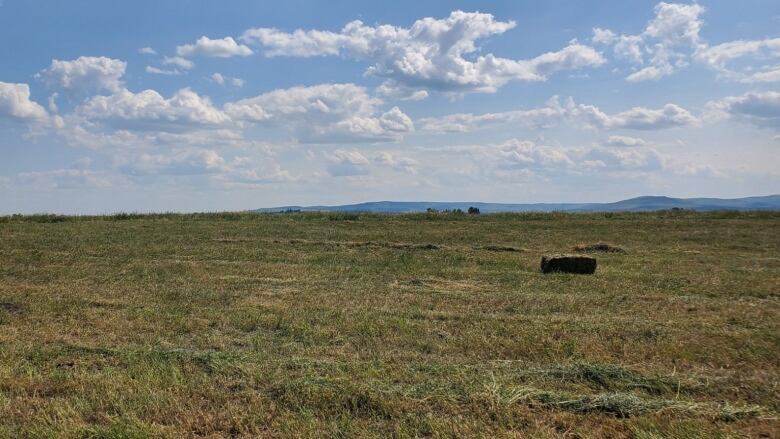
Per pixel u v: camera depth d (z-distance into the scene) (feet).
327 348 27.40
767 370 24.17
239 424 18.20
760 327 31.94
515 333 29.81
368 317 33.53
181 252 64.80
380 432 17.90
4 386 21.57
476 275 50.90
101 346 27.37
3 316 33.63
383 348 27.50
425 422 18.24
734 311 36.09
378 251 67.77
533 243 77.61
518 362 24.80
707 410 19.12
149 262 57.06
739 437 17.17
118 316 33.88
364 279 48.42
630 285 46.11
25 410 19.38
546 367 23.93
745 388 21.58
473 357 25.96
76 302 37.70
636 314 35.40
